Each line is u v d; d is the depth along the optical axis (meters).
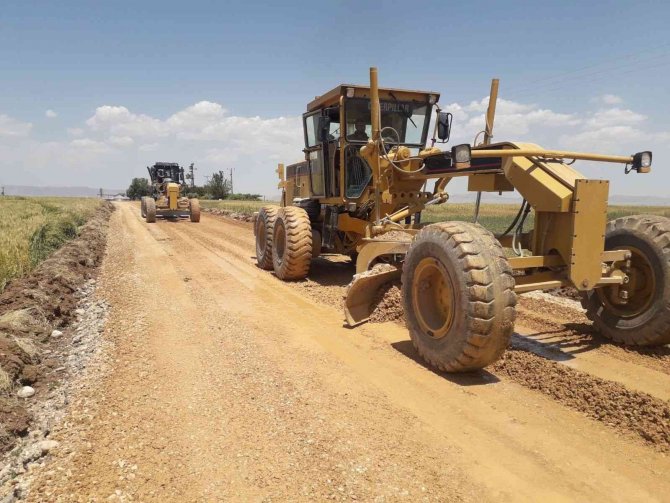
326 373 4.36
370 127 8.00
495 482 2.76
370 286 6.01
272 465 2.93
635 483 2.76
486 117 6.29
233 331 5.63
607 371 4.28
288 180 11.21
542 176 4.38
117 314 6.43
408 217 7.79
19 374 4.27
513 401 3.78
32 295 6.41
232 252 12.70
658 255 4.56
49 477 2.82
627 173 4.76
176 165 28.70
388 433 3.29
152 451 3.09
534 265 4.34
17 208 27.84
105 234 17.66
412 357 4.75
